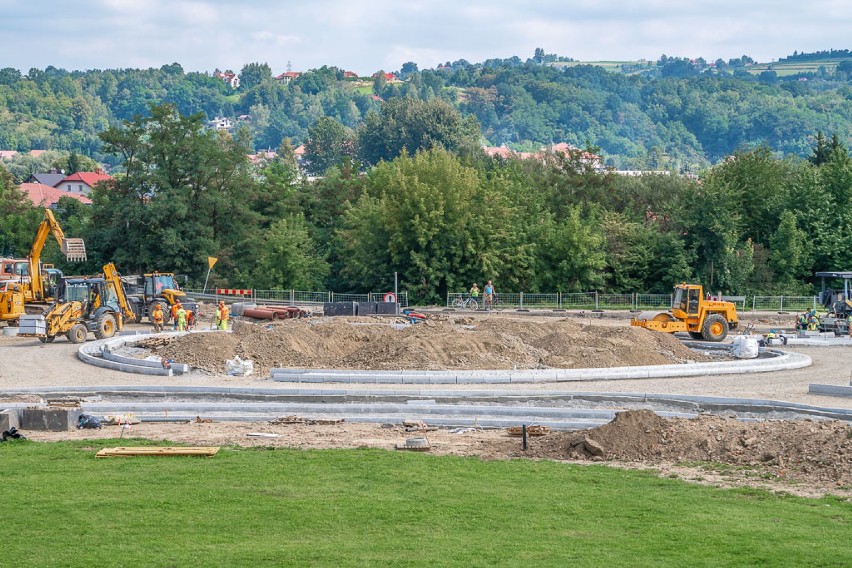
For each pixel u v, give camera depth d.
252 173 117.12
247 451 26.11
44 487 21.97
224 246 87.94
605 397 34.56
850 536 18.48
